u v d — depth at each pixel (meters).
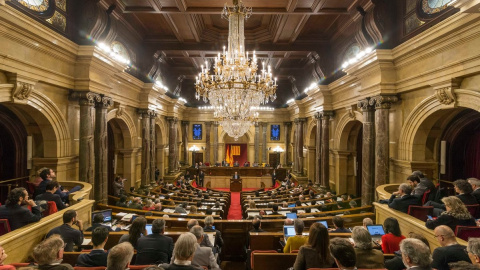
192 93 26.34
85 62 8.78
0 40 6.12
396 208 5.56
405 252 2.58
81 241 4.70
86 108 8.93
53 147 8.40
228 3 10.20
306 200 10.96
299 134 20.41
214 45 14.65
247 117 9.84
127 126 13.26
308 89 17.53
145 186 14.52
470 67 6.06
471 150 9.05
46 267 2.69
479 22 5.66
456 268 2.05
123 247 2.76
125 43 12.66
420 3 7.82
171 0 9.91
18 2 6.76
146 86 14.26
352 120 12.34
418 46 7.40
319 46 14.41
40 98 7.64
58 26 8.16
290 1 9.78
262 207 10.05
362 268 3.16
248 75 8.40
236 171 22.00
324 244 3.25
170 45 14.52
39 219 4.84
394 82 8.88
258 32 13.97
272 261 4.09
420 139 8.38
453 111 7.68
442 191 6.70
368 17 9.21
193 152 25.86
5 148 8.94
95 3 8.90
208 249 4.06
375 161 9.34
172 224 6.83
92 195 9.09
